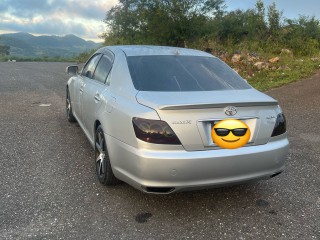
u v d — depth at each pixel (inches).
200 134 119.3
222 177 122.5
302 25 847.7
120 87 144.9
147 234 117.6
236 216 131.2
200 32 774.5
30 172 165.0
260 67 545.6
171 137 117.0
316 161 191.2
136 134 120.2
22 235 114.3
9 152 191.0
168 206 136.9
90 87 179.5
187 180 119.1
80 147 203.0
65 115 280.5
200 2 802.2
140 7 836.0
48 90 411.5
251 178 127.5
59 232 116.8
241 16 818.2
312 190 155.1
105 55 184.4
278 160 132.0
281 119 136.3
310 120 280.7
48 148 199.8
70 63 972.6
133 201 139.7
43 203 135.7
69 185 152.5
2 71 625.3
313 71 542.9
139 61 155.3
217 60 173.3
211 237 117.0
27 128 239.3
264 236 118.2
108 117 139.2
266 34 789.9
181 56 165.5
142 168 118.0
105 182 148.4
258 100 128.7
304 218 130.8
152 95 129.4
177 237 116.3
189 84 142.4
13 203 134.9
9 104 318.7
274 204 141.4
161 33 773.3
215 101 124.9
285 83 449.7
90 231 118.1
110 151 136.3
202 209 135.7
